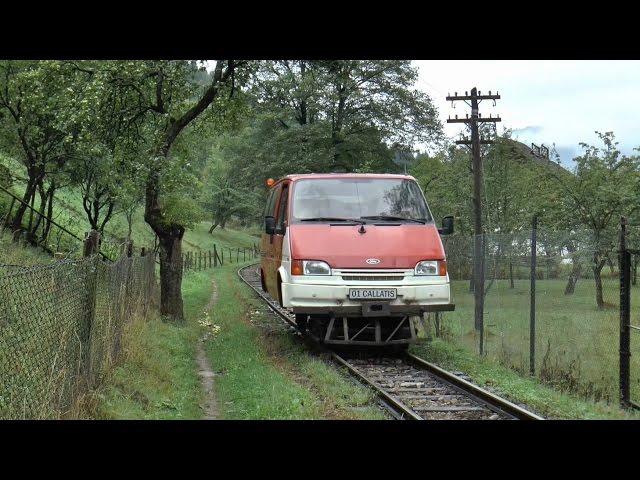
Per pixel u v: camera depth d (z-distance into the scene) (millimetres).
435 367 9477
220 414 7371
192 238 65562
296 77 35844
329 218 11031
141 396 7266
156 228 14961
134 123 15758
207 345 12516
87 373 6559
